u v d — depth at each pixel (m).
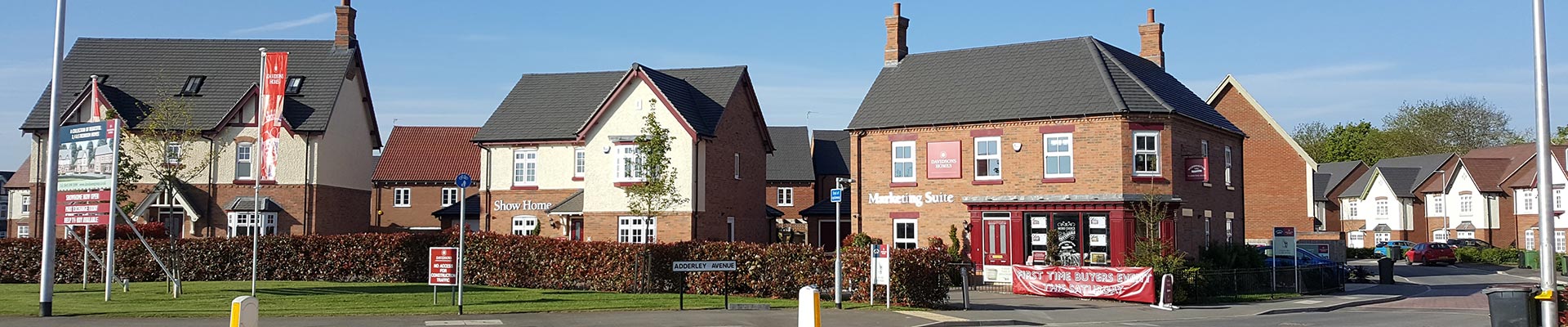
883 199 38.09
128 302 23.14
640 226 41.03
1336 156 109.81
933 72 40.66
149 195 42.38
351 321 19.81
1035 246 34.88
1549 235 16.38
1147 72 39.22
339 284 29.22
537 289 28.50
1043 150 35.25
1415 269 52.19
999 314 24.25
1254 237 52.50
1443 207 74.88
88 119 43.50
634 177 41.22
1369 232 80.88
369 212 50.62
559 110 46.41
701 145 41.44
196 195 43.88
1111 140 34.19
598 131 42.12
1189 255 35.38
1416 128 105.62
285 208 44.25
